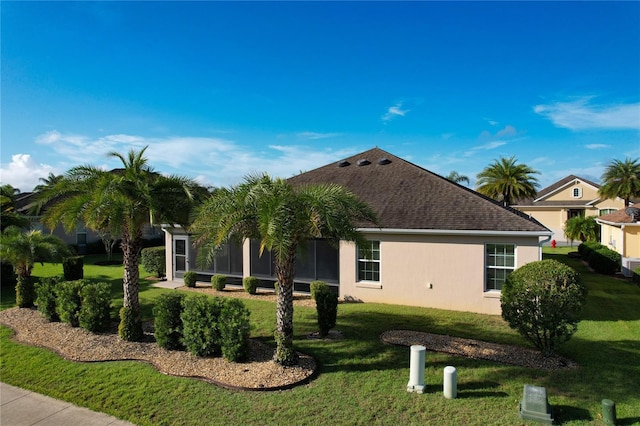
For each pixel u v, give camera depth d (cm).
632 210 2369
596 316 1391
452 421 697
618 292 1802
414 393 798
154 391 809
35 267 2634
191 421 701
